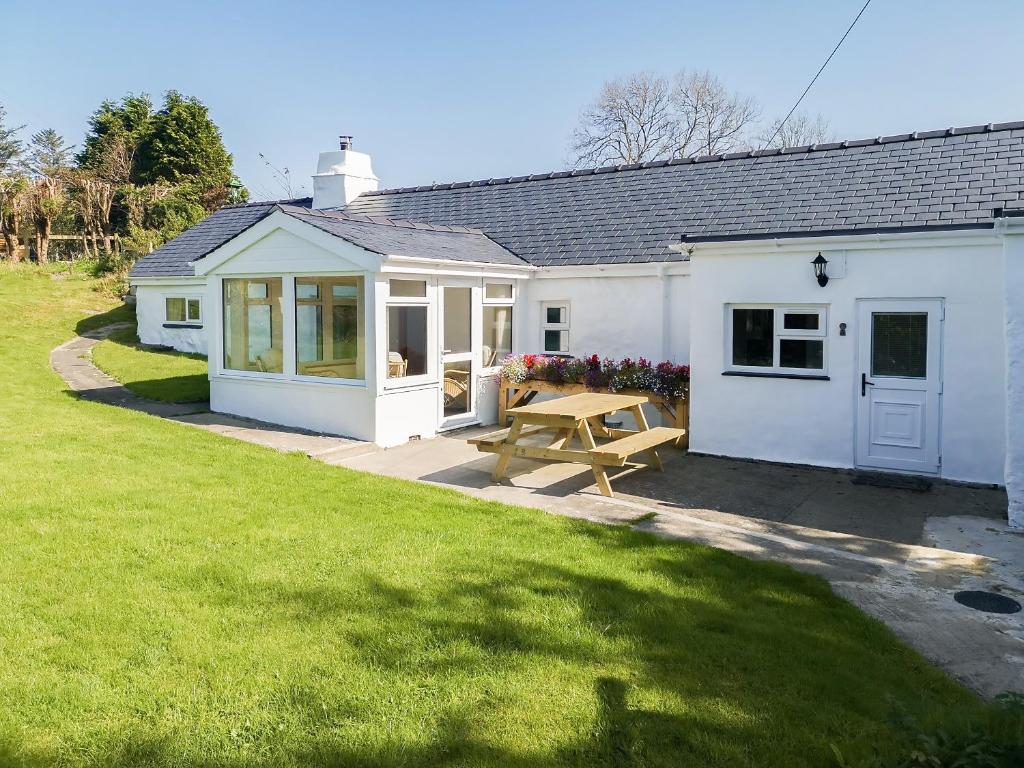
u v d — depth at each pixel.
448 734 3.39
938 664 4.46
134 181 47.78
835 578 5.86
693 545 6.39
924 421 9.14
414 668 3.95
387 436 10.64
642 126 41.38
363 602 4.74
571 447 10.77
